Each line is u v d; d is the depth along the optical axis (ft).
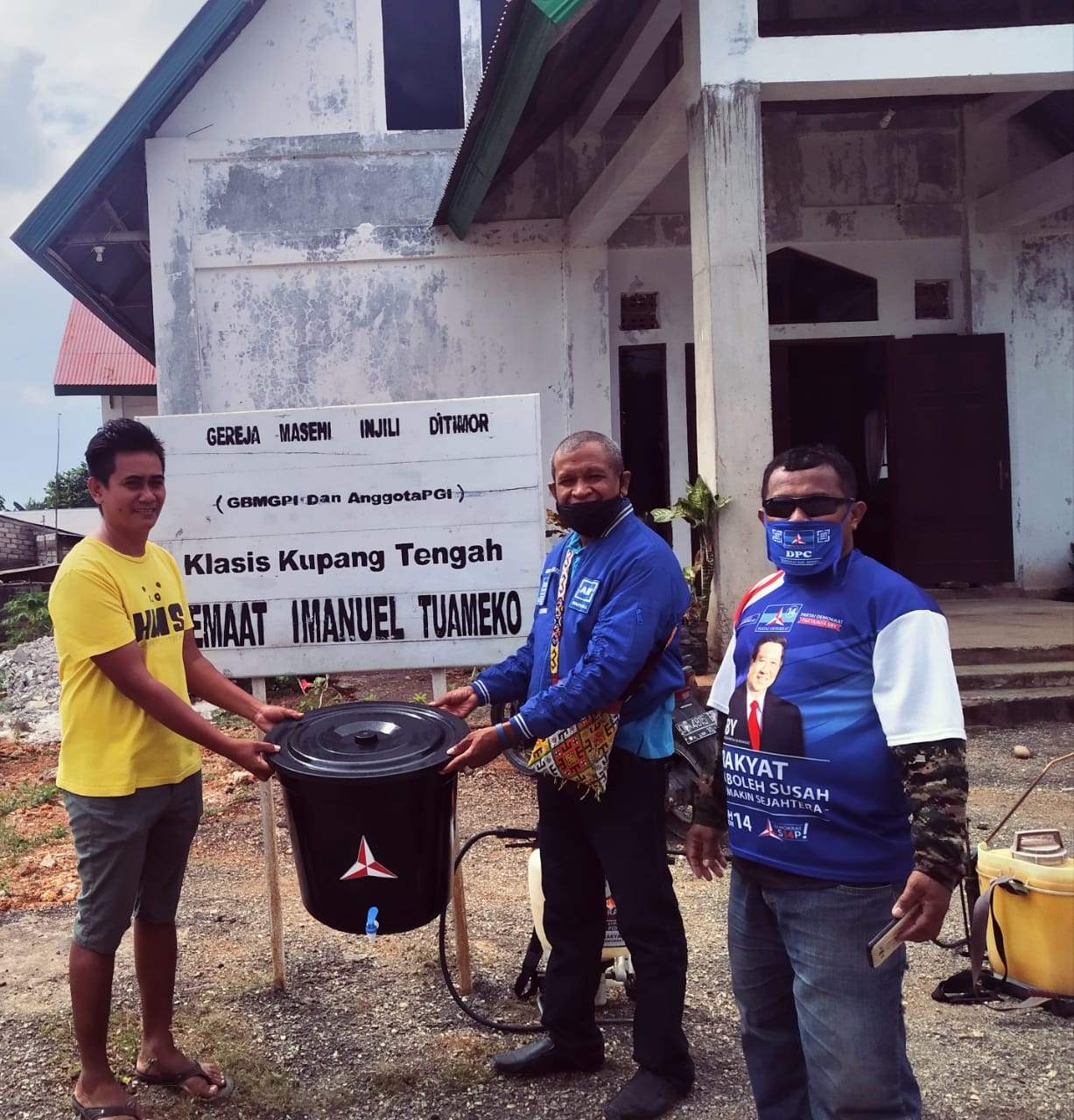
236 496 11.55
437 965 12.09
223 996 11.37
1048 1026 10.61
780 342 34.45
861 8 31.73
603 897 9.78
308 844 8.99
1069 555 35.09
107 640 8.63
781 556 7.05
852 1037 6.69
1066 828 16.38
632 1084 9.13
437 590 11.59
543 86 24.66
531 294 32.48
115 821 8.80
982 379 34.19
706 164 22.91
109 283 36.65
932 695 6.40
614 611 8.84
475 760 8.72
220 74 31.37
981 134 34.24
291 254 31.73
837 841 6.75
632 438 34.60
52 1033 10.64
